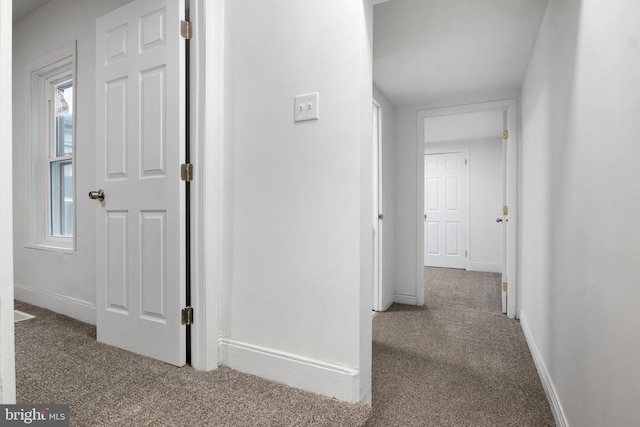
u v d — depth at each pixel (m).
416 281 3.64
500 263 5.62
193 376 1.74
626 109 0.90
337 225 1.57
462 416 1.58
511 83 3.09
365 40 1.56
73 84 2.71
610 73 1.00
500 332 2.76
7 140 1.04
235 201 1.85
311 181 1.63
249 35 1.81
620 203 0.93
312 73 1.62
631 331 0.87
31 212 3.14
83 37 2.65
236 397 1.54
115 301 2.09
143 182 1.95
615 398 0.96
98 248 2.17
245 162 1.82
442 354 2.31
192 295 1.84
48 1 2.93
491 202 5.71
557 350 1.61
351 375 1.52
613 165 0.98
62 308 2.78
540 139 2.09
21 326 2.48
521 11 2.00
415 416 1.58
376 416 1.57
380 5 1.97
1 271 1.03
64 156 3.01
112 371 1.77
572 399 1.36
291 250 1.68
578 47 1.31
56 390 1.57
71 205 3.03
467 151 5.87
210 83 1.82
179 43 1.81
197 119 1.82
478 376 1.99
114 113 2.09
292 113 1.68
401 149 3.75
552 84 1.76
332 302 1.58
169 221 1.86
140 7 1.96
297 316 1.67
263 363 1.74
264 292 1.76
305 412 1.43
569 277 1.42
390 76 2.97
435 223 6.12
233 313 1.86
